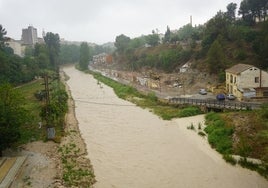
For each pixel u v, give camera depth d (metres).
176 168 36.25
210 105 60.66
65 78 136.25
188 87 89.56
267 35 85.69
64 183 32.19
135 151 42.25
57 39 196.62
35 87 101.94
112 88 104.69
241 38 97.81
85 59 181.12
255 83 69.81
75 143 45.50
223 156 38.47
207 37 104.25
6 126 37.22
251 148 38.44
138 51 169.62
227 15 124.12
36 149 42.19
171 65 117.00
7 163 35.50
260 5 109.94
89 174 34.72
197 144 43.94
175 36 151.50
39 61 149.75
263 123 43.81
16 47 199.25
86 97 87.31
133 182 33.03
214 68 88.75
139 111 67.31
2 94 40.09
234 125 45.66
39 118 57.59
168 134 49.50
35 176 33.44
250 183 31.83
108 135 50.03
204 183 32.34
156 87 94.00
